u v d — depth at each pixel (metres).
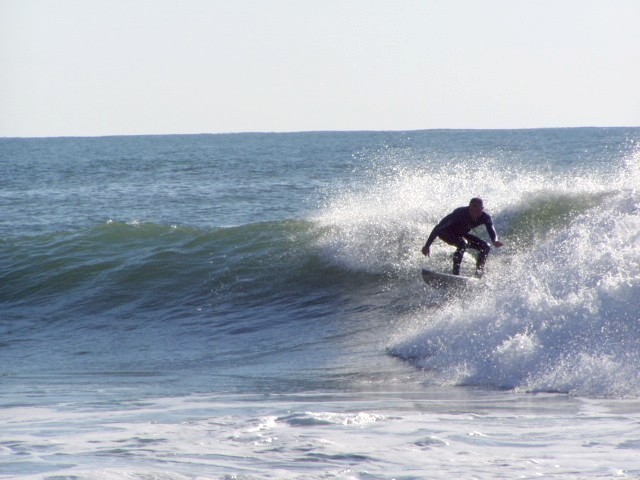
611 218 35.94
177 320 44.56
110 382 29.59
